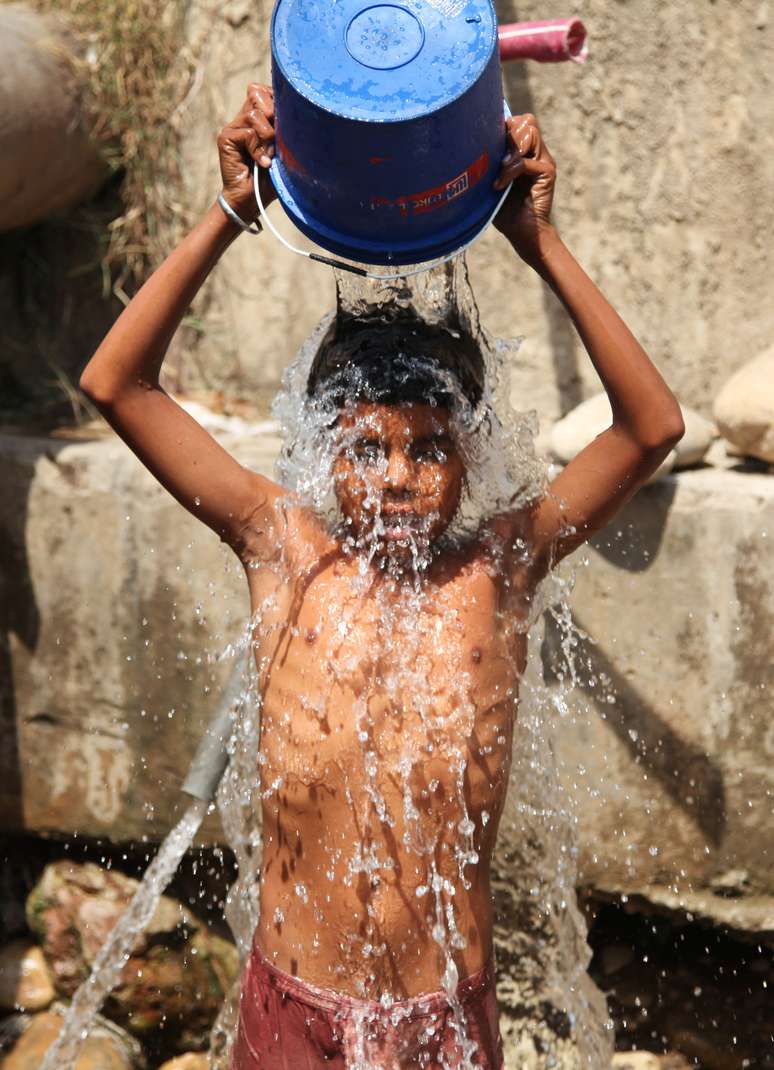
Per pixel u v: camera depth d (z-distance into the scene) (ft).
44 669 12.45
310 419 8.25
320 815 7.78
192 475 7.98
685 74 12.69
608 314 7.54
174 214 13.82
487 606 7.95
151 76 13.61
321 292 13.42
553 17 12.69
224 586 11.66
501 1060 8.15
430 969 7.75
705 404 13.12
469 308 8.77
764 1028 11.75
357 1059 7.68
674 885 11.28
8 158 12.30
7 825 12.87
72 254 14.17
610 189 12.96
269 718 8.00
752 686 10.80
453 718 7.76
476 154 6.82
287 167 7.04
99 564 12.09
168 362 14.17
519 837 11.57
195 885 12.64
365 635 7.83
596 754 11.16
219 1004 12.56
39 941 13.00
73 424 13.70
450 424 7.64
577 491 7.98
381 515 7.58
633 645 10.97
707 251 12.91
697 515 10.70
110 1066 11.92
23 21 13.20
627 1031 12.07
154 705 12.10
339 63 6.66
